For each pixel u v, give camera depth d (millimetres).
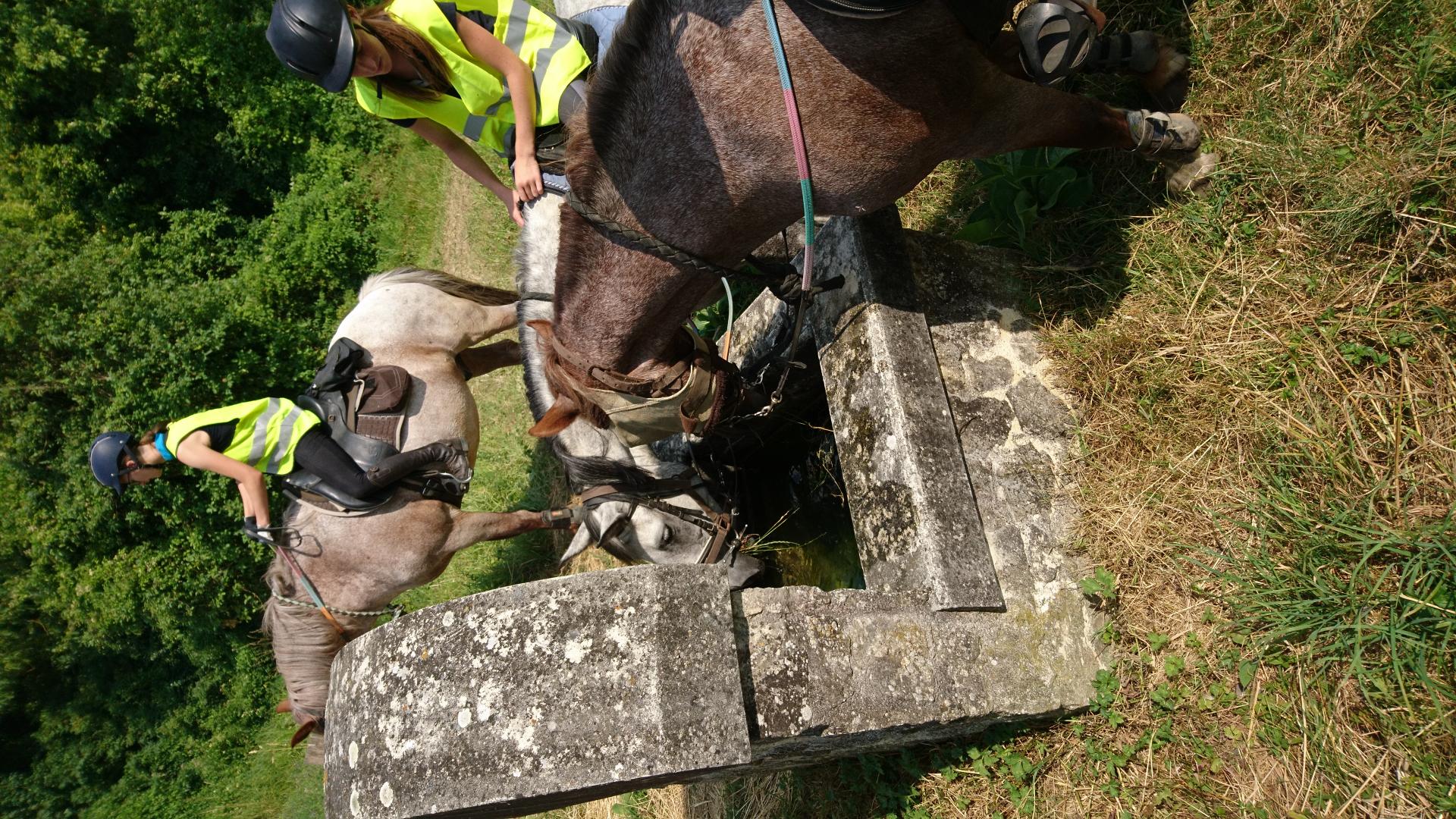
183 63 11125
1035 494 2658
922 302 2848
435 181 9023
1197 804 2244
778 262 2773
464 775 1904
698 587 2004
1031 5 2262
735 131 2182
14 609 12227
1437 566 1989
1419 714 1977
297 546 4359
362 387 4363
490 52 2717
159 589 9117
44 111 11562
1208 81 2754
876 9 1928
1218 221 2625
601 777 1842
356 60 2670
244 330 8570
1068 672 2475
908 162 2299
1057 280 2928
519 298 3266
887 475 2633
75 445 9141
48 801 12234
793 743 2260
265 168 11234
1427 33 2299
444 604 2072
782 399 3463
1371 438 2205
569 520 4566
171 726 12094
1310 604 2150
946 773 2670
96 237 10914
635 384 2729
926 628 2381
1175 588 2428
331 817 2111
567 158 2389
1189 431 2498
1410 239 2236
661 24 2129
